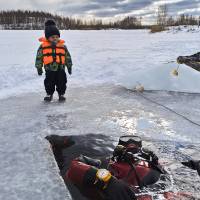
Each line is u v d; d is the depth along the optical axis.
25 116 1.95
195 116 1.96
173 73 2.59
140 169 1.12
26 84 2.85
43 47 2.25
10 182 1.18
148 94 2.47
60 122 1.84
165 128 1.75
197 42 6.78
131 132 1.68
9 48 5.54
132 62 3.84
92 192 1.07
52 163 1.33
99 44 6.70
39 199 1.07
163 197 1.04
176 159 1.36
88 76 3.19
